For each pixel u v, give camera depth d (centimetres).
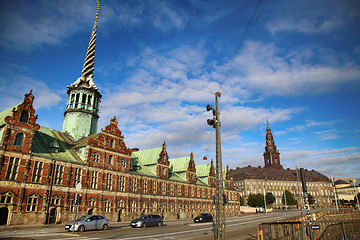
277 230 2227
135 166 6712
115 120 5831
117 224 4762
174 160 9031
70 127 5841
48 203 4203
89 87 6156
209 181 9506
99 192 5088
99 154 5269
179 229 3803
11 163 3891
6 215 3784
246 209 12225
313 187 19050
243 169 18350
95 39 6612
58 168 4494
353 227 2114
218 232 2430
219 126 2664
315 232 2178
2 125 4003
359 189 19475
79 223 3181
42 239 2355
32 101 4334
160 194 6875
